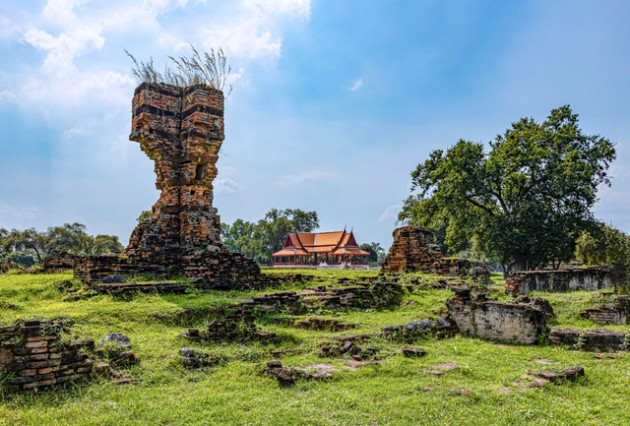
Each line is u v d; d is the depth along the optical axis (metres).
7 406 4.70
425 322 9.80
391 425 4.62
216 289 13.40
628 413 5.04
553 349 8.49
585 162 29.80
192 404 4.98
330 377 6.18
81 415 4.56
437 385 5.99
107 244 52.94
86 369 5.59
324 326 9.97
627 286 18.31
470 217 34.22
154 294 11.09
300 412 4.82
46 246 47.62
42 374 5.19
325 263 59.72
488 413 5.00
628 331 8.45
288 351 7.46
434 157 36.75
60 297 10.73
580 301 13.27
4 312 8.38
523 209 30.59
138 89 15.36
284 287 14.91
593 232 28.94
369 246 82.44
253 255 77.62
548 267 36.22
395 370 6.66
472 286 16.33
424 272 19.23
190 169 15.01
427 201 36.88
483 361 7.54
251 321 8.62
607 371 6.74
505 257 32.25
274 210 81.31
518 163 30.81
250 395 5.40
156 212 14.94
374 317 11.16
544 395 5.65
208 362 6.55
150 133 14.91
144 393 5.29
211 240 14.58
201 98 15.19
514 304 9.50
